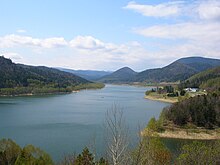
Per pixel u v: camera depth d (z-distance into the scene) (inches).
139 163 655.1
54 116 4357.8
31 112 4788.4
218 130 3363.7
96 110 5128.0
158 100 7480.3
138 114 4559.5
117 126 764.6
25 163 1395.2
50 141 2701.8
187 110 3575.3
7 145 1626.5
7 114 4505.4
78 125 3553.2
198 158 1055.0
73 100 7273.6
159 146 1307.8
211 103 3663.9
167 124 3476.9
